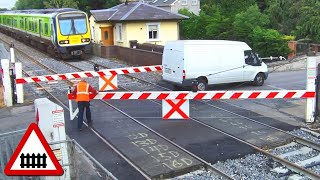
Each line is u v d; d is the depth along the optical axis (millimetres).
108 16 37781
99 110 15719
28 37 41250
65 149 8656
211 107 15852
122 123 13859
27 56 34312
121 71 17875
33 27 38250
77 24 31625
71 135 12719
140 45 31750
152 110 15586
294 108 15523
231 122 13727
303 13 36031
